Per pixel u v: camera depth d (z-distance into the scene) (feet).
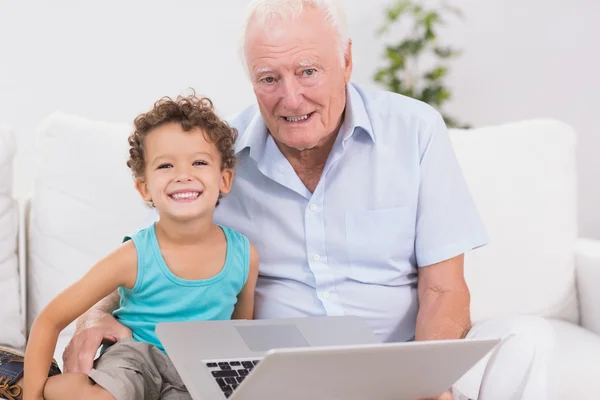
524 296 8.16
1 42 10.93
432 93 11.77
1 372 6.19
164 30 11.37
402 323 6.91
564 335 7.73
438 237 6.75
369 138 6.81
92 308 6.48
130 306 6.19
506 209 8.16
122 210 7.77
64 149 7.81
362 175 6.81
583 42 12.34
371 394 4.94
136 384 5.63
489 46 12.34
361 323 6.18
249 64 6.41
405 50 11.75
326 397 4.80
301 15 6.26
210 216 6.21
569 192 8.37
